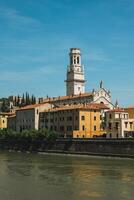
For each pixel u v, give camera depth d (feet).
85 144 638.94
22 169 406.41
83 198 251.39
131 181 318.24
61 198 251.19
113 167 424.46
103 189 281.33
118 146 577.43
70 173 370.32
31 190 276.41
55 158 568.00
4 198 250.57
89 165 449.06
